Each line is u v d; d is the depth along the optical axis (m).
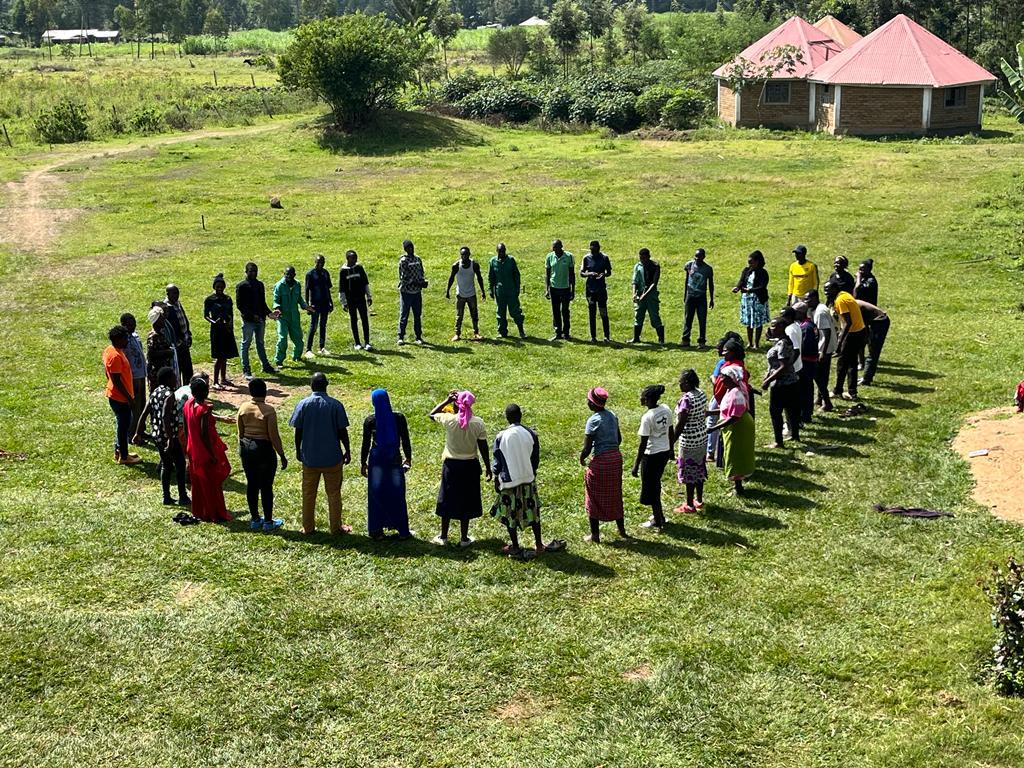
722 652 8.96
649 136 50.94
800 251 18.86
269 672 8.66
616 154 45.28
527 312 23.00
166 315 15.73
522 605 9.82
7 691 8.31
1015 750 7.54
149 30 131.62
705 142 48.88
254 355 19.75
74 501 12.43
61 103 58.03
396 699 8.34
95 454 14.18
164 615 9.48
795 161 41.19
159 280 25.62
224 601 9.79
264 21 181.38
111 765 7.50
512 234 30.47
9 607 9.55
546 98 57.28
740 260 26.84
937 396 16.06
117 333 13.80
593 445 11.09
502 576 10.41
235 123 57.97
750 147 46.28
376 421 11.09
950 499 12.12
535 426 15.14
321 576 10.37
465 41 121.50
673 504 12.35
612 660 8.88
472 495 10.95
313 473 11.18
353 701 8.30
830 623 9.45
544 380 17.92
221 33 132.00
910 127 49.25
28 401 16.55
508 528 10.84
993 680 8.41
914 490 12.45
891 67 49.22
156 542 11.13
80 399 16.69
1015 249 26.61
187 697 8.30
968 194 33.41
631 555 10.91
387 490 11.12
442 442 14.66
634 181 38.03
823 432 14.66
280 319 18.56
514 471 10.61
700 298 19.86
